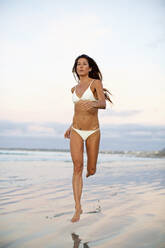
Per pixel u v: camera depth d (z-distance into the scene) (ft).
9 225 8.77
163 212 10.61
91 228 8.55
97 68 12.23
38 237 7.71
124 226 8.73
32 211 10.64
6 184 16.85
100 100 10.93
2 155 51.90
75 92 11.69
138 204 11.99
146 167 32.17
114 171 26.71
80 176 11.07
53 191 15.06
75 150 11.13
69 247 6.99
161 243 7.25
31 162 36.14
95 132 11.31
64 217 9.85
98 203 12.17
